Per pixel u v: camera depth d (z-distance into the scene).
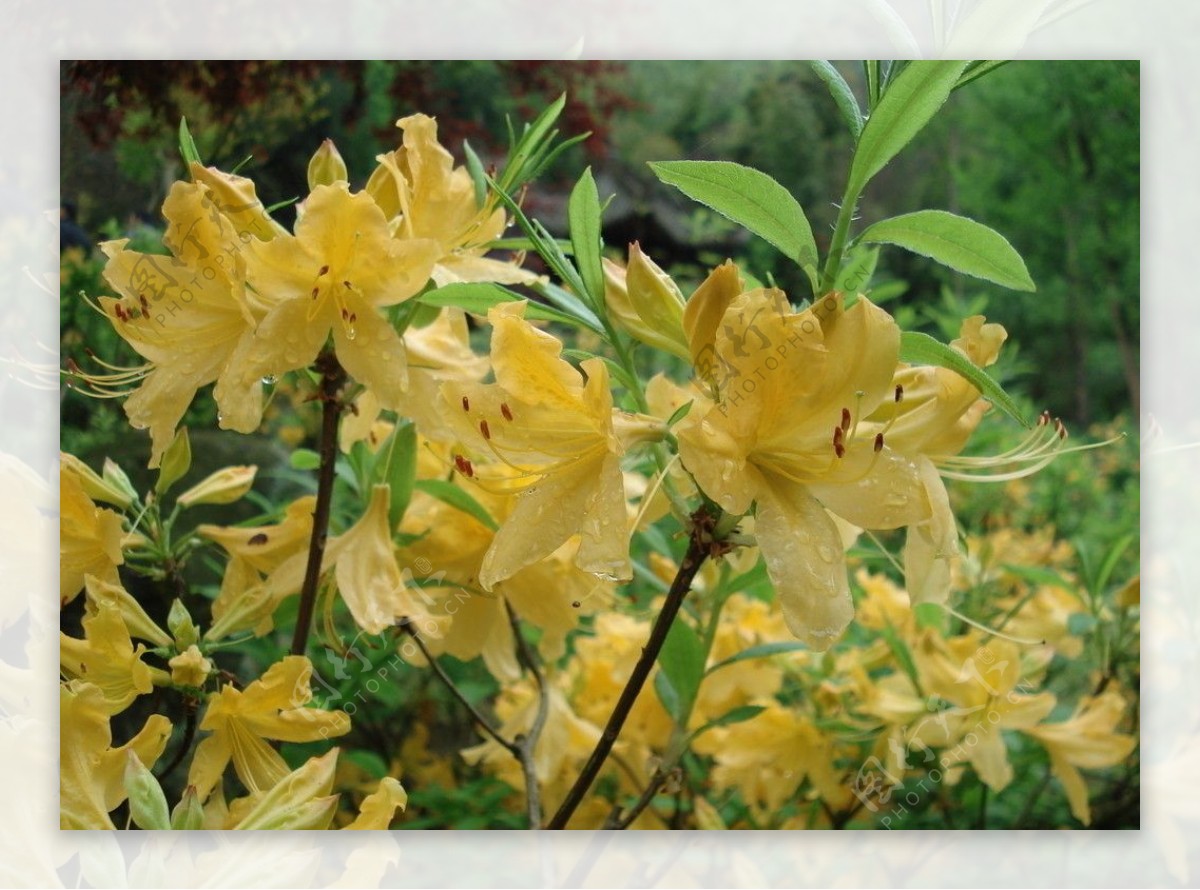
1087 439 0.89
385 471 0.36
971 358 0.30
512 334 0.27
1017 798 0.51
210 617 0.48
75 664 0.32
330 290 0.31
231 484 0.38
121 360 0.49
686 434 0.26
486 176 0.33
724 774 0.46
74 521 0.34
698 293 0.27
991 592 0.55
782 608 0.26
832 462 0.27
